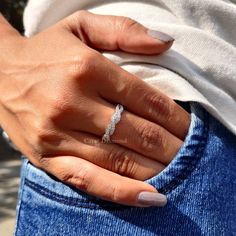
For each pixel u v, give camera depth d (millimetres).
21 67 352
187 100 334
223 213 341
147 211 333
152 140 330
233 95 360
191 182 334
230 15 363
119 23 349
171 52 350
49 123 330
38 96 333
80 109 322
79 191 344
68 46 334
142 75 346
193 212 334
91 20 355
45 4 392
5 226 1258
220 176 340
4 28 397
